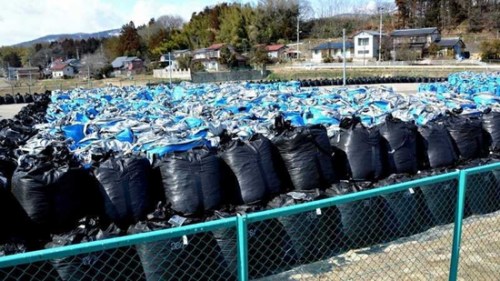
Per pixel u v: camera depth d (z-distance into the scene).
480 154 7.63
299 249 5.08
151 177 5.31
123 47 87.81
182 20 107.50
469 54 61.50
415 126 6.97
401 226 5.73
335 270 4.96
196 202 5.10
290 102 13.73
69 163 5.04
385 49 63.25
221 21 83.06
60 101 18.36
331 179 6.09
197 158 5.25
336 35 80.88
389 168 6.53
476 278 4.75
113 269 4.27
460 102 12.09
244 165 5.48
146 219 5.02
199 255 4.50
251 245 4.88
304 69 54.16
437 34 63.88
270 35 77.69
